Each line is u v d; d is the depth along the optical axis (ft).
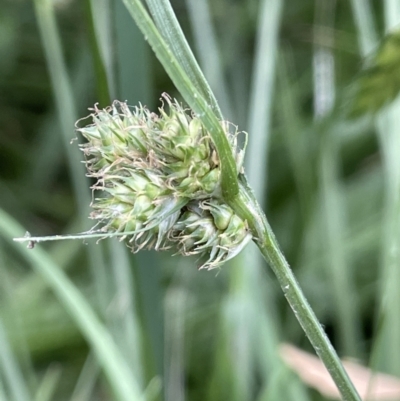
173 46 0.38
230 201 0.39
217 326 0.78
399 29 0.50
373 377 0.53
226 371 0.65
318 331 0.40
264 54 0.72
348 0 1.00
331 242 0.74
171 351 0.72
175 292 0.79
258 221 0.40
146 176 0.39
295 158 0.79
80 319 0.58
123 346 0.69
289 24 1.01
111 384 0.57
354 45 0.90
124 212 0.39
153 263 0.58
